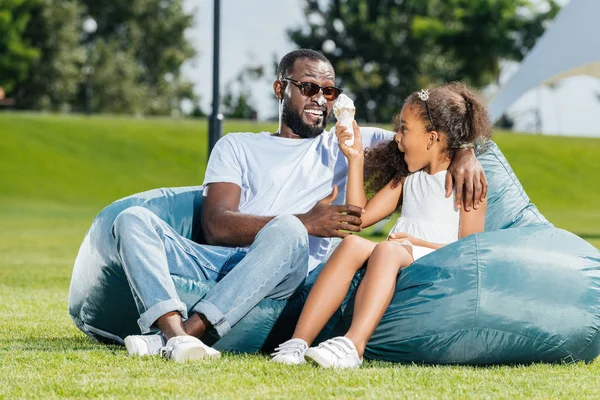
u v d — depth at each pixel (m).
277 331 4.34
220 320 4.03
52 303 6.93
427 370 3.95
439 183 4.52
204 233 4.82
